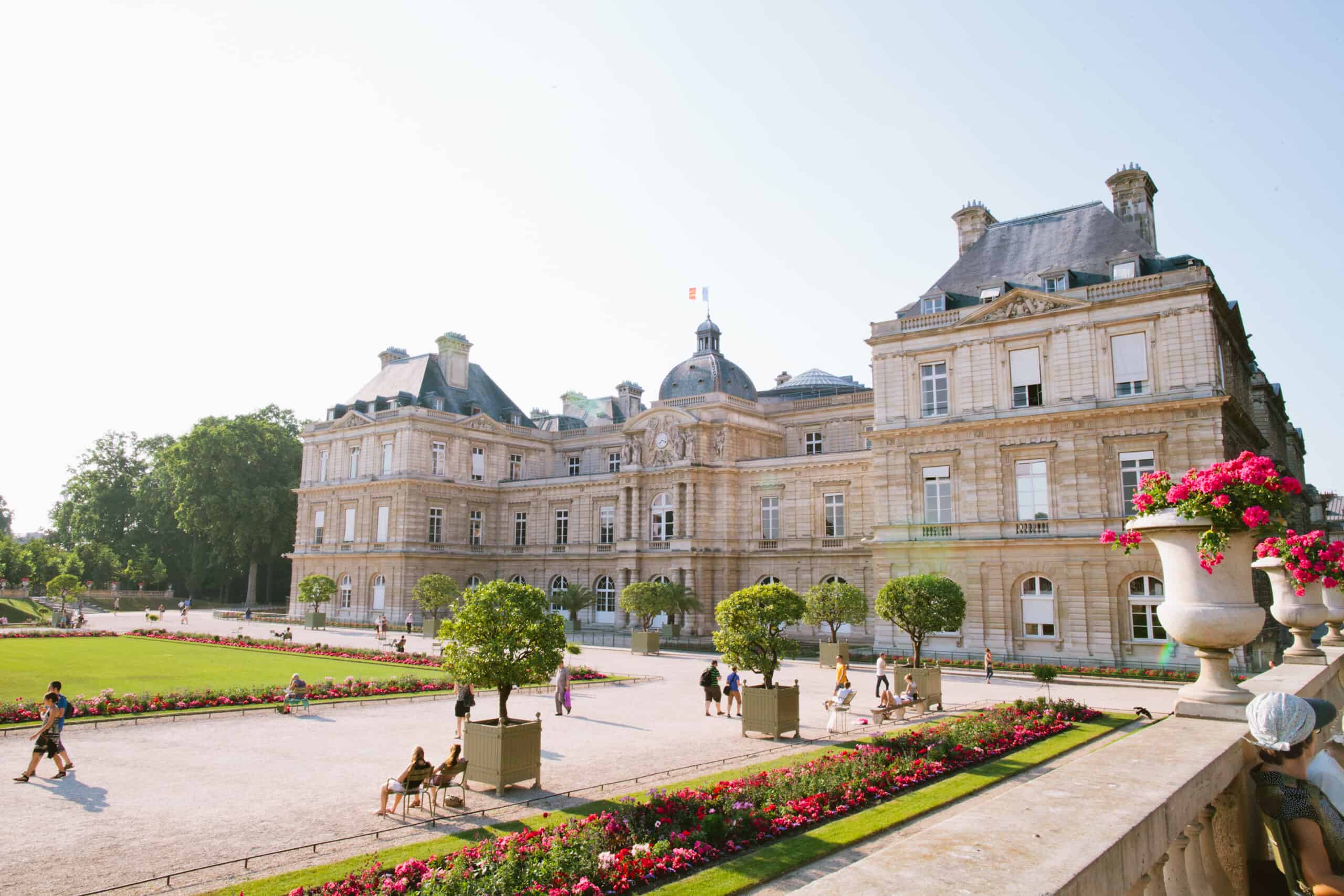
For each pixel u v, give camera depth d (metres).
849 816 17.33
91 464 119.12
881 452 52.38
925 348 51.53
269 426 105.69
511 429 91.31
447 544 83.06
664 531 72.19
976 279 53.31
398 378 90.81
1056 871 4.23
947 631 48.78
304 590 76.75
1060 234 51.62
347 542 86.19
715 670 30.86
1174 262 45.62
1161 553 10.12
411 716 29.98
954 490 49.66
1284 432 78.38
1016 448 47.84
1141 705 30.69
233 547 104.88
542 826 16.89
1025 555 46.94
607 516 78.88
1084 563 45.16
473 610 20.62
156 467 114.50
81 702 28.59
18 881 14.06
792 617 27.69
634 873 13.64
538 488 84.50
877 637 51.78
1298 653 15.31
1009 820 5.11
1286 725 6.15
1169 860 5.96
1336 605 18.95
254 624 81.31
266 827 17.05
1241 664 40.84
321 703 31.83
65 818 17.56
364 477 85.62
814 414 75.69
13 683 35.47
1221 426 42.16
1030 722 25.69
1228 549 9.37
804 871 14.36
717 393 71.94
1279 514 9.39
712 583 69.56
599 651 57.12
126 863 14.95
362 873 13.42
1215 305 45.03
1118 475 44.84
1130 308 45.09
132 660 45.44
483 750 19.94
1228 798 7.07
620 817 16.03
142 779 20.75
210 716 29.20
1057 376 46.94
